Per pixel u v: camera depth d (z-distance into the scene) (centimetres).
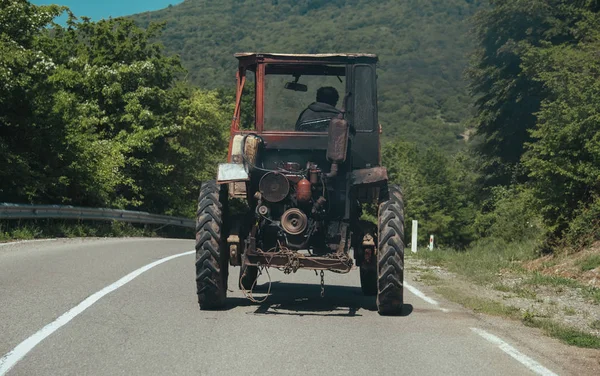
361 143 829
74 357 564
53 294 855
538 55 3425
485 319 831
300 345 639
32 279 976
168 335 661
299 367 560
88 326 682
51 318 710
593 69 2314
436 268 1520
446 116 11012
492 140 4466
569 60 2781
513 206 2716
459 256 1745
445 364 586
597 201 1473
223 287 813
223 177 795
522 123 4247
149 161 3569
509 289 1128
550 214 1605
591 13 3234
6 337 621
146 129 3525
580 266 1321
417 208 6444
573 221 1509
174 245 1962
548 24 4138
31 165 2377
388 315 826
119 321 714
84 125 3036
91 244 1795
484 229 3488
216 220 802
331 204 814
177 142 4122
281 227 798
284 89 850
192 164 4244
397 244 795
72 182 2542
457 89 11369
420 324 768
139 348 603
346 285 1148
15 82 2119
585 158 1546
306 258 783
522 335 735
